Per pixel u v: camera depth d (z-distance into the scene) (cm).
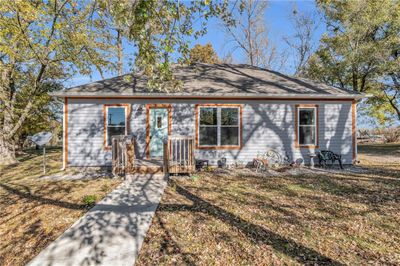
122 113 1129
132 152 921
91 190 731
